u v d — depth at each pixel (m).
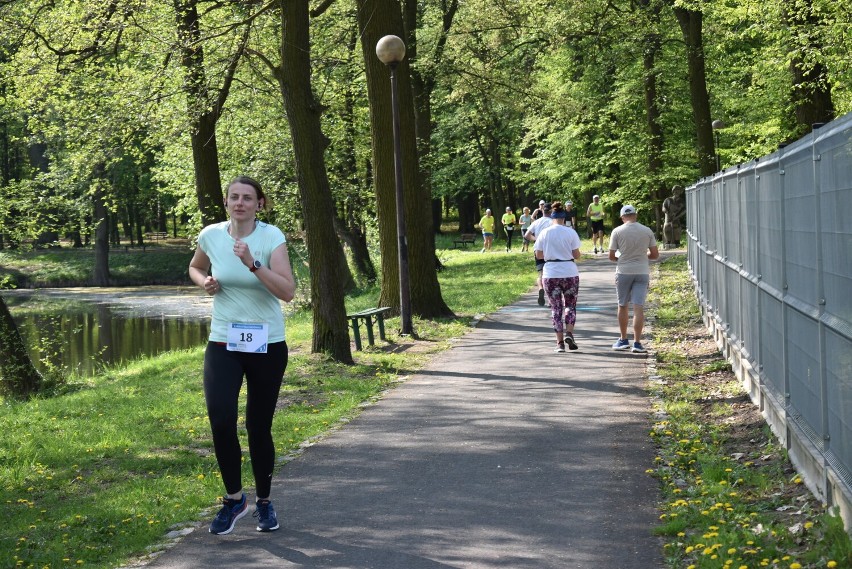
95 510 6.82
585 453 7.68
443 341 15.19
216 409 5.77
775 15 20.84
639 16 29.98
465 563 5.26
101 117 17.86
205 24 17.72
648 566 5.14
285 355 5.89
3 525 6.68
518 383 11.06
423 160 27.53
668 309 17.44
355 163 28.58
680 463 7.21
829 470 5.54
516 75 29.27
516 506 6.31
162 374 15.14
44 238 59.16
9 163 52.25
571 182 43.62
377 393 10.97
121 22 16.36
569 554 5.36
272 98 22.25
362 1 17.12
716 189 13.19
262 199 5.90
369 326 14.88
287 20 12.99
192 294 45.19
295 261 25.45
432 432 8.70
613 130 38.94
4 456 8.88
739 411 8.96
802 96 21.61
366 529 5.95
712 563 4.95
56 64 17.30
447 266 32.69
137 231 62.12
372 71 17.34
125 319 34.41
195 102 17.55
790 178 6.87
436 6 29.50
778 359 7.70
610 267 27.39
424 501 6.51
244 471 7.60
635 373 11.39
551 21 29.23
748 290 9.66
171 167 28.22
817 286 5.83
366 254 31.17
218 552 5.64
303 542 5.74
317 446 8.34
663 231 34.09
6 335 17.12
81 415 11.36
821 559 4.80
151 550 5.75
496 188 53.78
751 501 6.18
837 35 19.61
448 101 29.12
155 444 9.08
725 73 35.44
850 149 4.82
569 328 13.33
